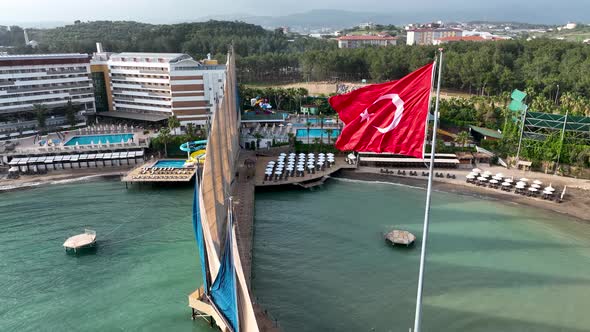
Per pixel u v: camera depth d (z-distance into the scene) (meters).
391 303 64.38
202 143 136.62
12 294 68.31
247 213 90.25
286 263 76.06
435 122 34.59
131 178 112.94
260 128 164.75
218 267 54.81
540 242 83.62
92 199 106.38
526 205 101.38
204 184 56.44
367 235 86.62
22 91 155.88
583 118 118.94
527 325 59.31
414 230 88.75
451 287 68.44
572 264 75.50
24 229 89.81
